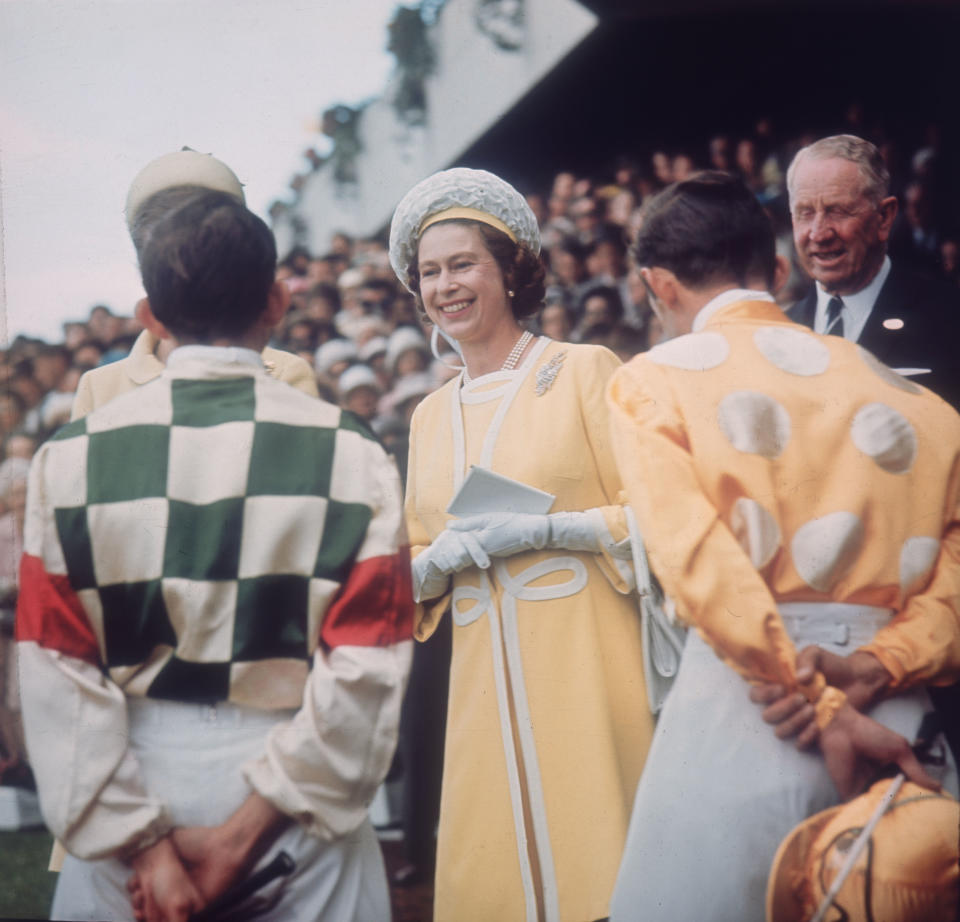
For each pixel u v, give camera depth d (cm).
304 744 209
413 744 263
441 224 239
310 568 211
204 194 223
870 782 216
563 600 234
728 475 218
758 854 217
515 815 233
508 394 240
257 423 213
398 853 273
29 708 210
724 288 234
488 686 236
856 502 217
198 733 212
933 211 315
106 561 211
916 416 221
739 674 218
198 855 210
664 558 217
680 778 220
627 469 221
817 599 218
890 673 215
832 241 253
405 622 214
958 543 220
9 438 293
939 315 253
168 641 211
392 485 215
